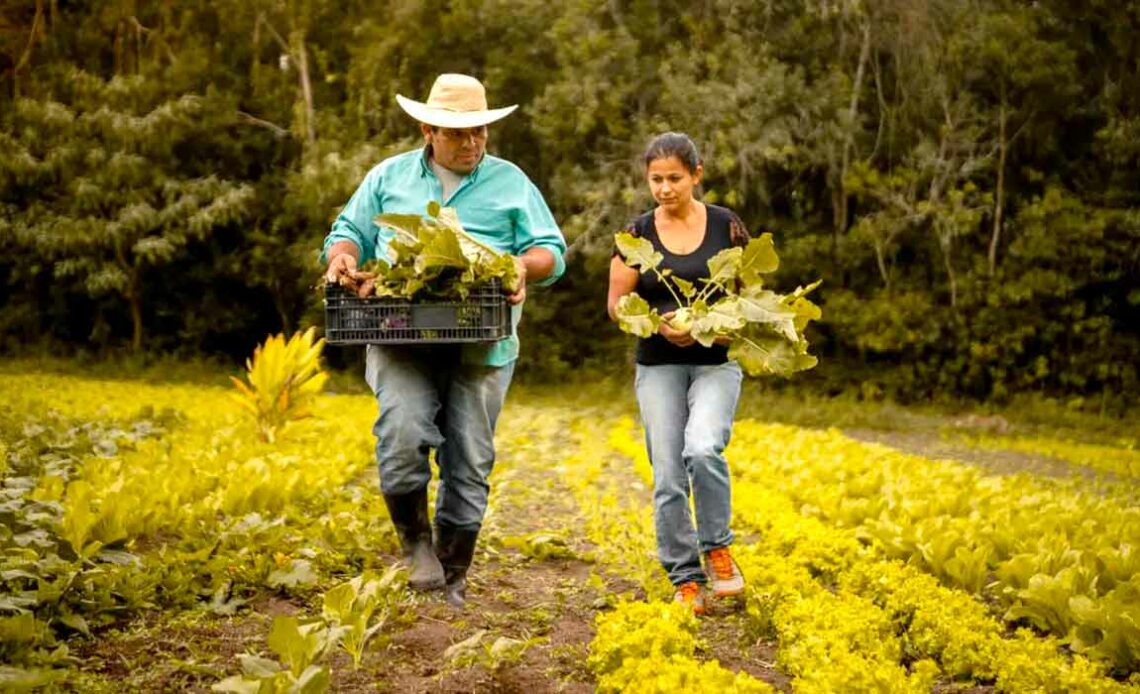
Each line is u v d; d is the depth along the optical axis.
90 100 26.98
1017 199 25.03
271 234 28.17
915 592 5.19
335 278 5.01
